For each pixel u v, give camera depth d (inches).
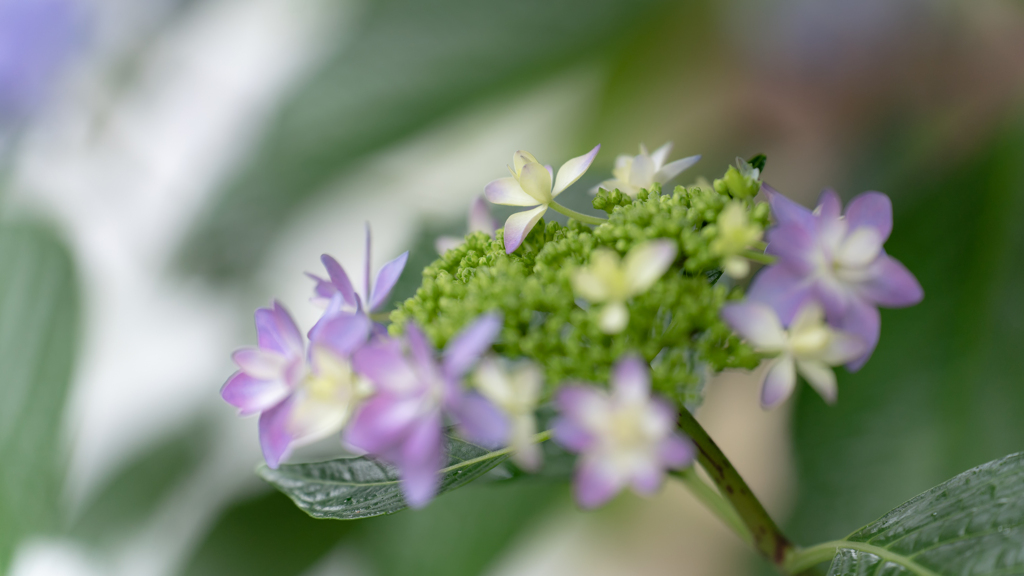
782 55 35.0
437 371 16.8
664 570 38.0
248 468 30.7
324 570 27.6
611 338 18.0
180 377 33.8
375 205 37.4
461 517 27.0
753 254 18.0
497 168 38.2
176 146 38.2
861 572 18.5
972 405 23.9
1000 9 31.6
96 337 32.4
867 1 33.9
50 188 35.7
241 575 26.4
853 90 34.5
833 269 17.6
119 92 39.0
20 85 37.7
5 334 27.5
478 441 19.7
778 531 19.6
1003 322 24.7
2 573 25.3
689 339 18.1
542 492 27.0
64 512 27.3
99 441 32.6
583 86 36.9
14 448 26.4
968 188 27.5
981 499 18.4
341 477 20.1
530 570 38.2
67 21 38.2
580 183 22.7
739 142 37.5
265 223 33.0
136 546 30.0
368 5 35.0
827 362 17.5
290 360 17.8
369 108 32.8
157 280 34.4
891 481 23.8
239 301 34.4
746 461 36.1
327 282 19.1
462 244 19.7
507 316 18.1
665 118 37.6
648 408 16.6
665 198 19.0
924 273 26.7
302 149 32.6
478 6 33.8
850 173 32.0
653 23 33.6
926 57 32.6
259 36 39.6
